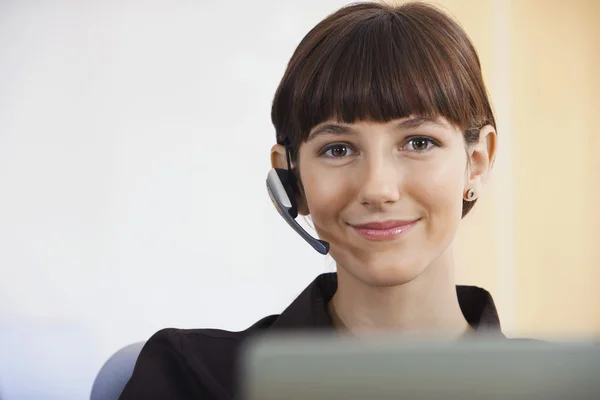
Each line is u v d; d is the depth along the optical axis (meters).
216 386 1.37
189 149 4.05
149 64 4.05
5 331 4.04
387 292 1.28
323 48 1.25
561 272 3.95
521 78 3.95
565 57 3.96
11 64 4.05
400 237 1.21
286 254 4.06
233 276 4.07
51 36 4.06
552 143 3.96
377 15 1.27
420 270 1.23
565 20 3.95
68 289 4.06
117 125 4.05
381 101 1.19
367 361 0.68
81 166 4.06
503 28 3.93
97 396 1.61
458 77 1.23
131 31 4.04
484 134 1.30
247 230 4.06
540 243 3.94
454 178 1.23
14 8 4.05
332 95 1.22
